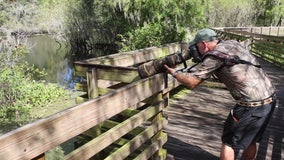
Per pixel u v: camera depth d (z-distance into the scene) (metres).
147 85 2.95
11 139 1.54
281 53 12.30
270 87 2.54
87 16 26.31
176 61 2.76
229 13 31.91
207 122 4.94
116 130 2.53
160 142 3.35
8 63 11.09
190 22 17.72
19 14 15.95
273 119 5.25
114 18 23.16
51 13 26.36
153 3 17.27
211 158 3.77
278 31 27.94
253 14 35.41
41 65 22.73
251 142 2.72
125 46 18.56
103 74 3.71
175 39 17.28
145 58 5.02
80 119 2.07
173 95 6.45
